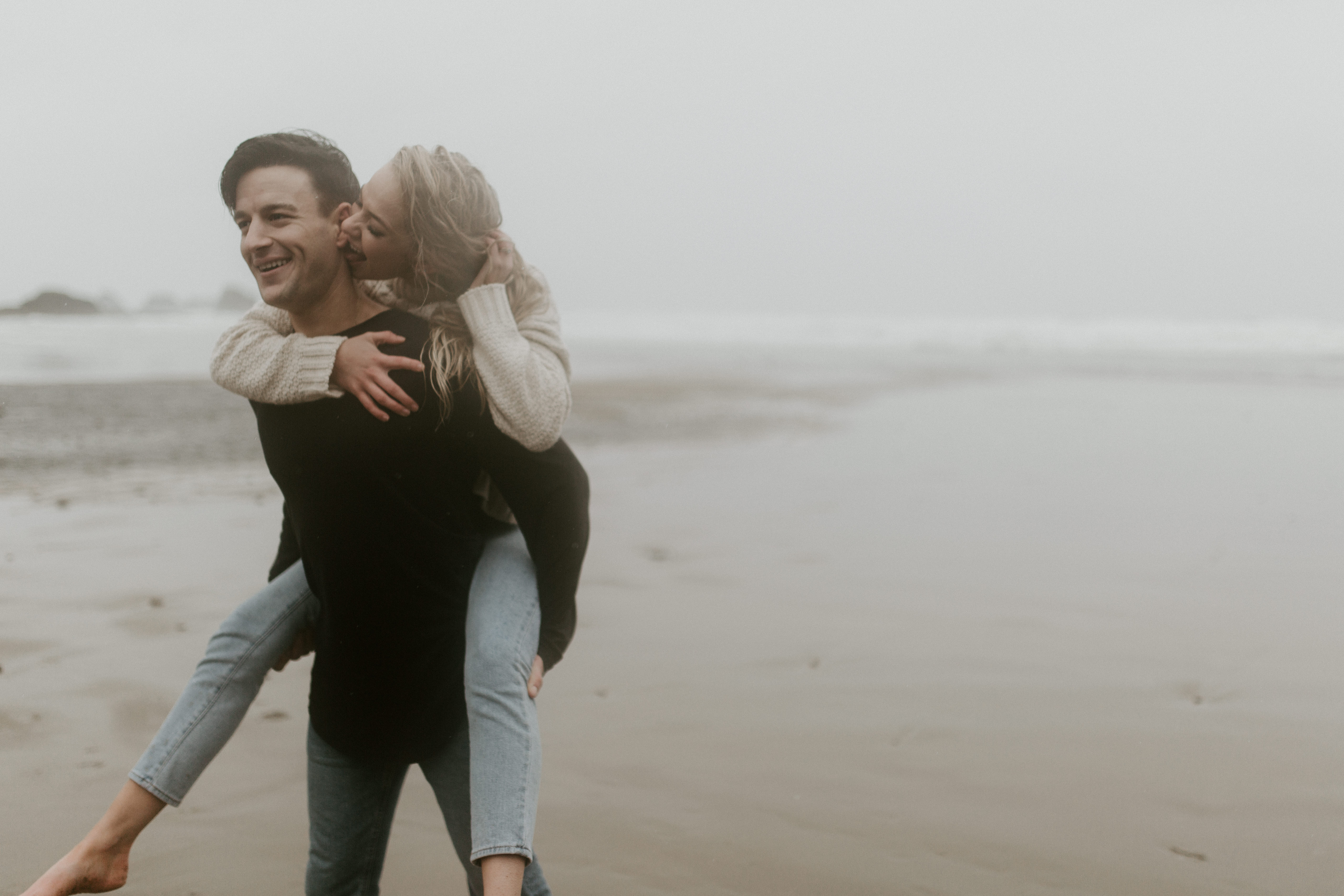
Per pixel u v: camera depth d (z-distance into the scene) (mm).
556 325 1931
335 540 1802
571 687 3684
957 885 2473
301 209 1788
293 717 3375
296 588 1985
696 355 24422
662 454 8867
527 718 1792
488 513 1986
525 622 1852
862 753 3170
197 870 2504
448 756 1939
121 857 1815
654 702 3551
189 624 4086
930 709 3496
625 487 7344
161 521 5711
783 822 2760
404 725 1889
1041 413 12195
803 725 3369
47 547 5137
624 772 3047
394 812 2217
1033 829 2721
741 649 4066
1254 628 4316
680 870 2533
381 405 1752
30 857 2484
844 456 8844
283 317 1914
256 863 2539
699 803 2865
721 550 5562
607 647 4082
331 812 1957
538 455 1823
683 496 7039
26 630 3982
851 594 4789
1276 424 11070
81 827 2629
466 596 1913
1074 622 4402
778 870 2535
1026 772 3041
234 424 9148
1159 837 2684
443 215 1785
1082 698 3590
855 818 2781
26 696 3387
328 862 1978
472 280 1884
